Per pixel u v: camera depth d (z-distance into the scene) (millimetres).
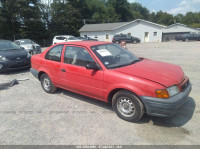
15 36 31297
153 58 10352
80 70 3734
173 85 2898
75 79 3898
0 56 6938
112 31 34688
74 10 42000
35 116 3564
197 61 8812
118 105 3344
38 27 33562
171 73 3217
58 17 40344
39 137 2867
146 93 2857
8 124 3297
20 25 33125
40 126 3189
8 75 7004
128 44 25812
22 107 4008
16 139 2838
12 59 7023
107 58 3625
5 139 2850
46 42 34250
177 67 3701
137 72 3174
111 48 4070
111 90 3268
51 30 39125
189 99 4109
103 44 4062
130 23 33469
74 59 3934
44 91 5047
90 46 3746
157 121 3234
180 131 2906
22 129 3115
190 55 11164
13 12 31016
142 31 33281
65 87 4316
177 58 10047
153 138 2748
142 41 33750
